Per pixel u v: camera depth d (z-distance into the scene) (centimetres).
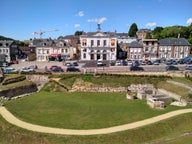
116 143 2834
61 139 2858
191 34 11969
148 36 13150
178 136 2830
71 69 6769
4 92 5022
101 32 9181
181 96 4594
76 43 11794
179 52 9506
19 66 8206
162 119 3412
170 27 13650
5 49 10269
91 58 9250
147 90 5131
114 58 9256
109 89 5606
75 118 3612
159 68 6900
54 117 3662
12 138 2994
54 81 5944
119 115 3716
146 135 3014
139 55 9388
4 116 3569
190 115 3531
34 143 2864
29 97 5031
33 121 3422
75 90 5647
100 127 3212
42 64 8694
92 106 4284
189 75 5878
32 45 11694
